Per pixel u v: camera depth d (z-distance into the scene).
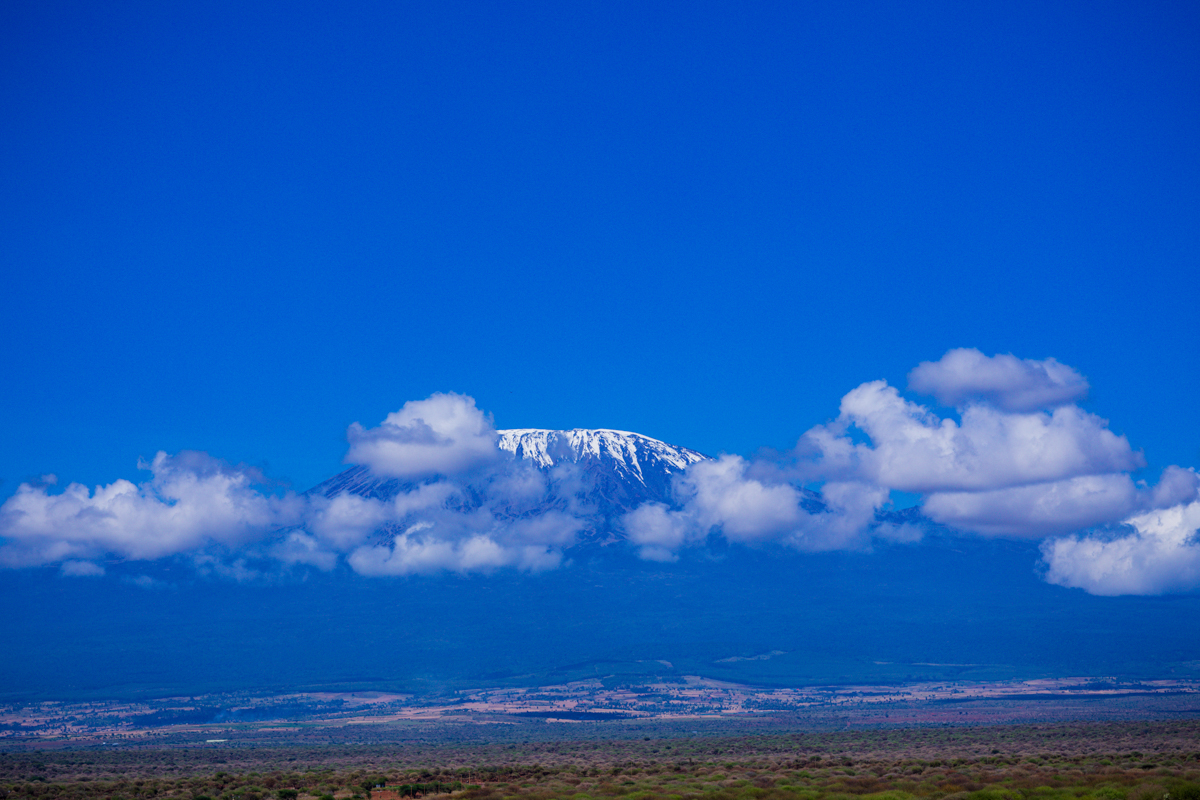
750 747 119.88
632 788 61.62
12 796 68.44
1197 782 48.66
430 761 110.19
